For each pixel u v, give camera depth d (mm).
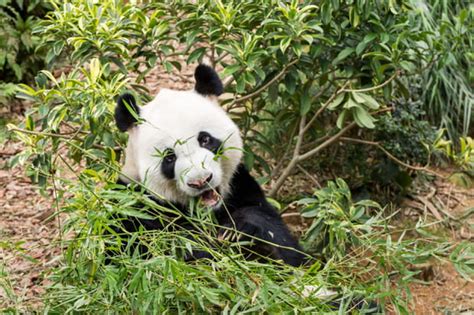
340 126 9719
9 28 15242
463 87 13172
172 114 7941
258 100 11156
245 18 9508
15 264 10086
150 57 9969
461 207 11898
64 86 9242
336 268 7309
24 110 14836
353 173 12031
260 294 6508
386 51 9719
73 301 6996
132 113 7777
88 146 9281
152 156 7906
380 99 11102
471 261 7086
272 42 9531
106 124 9344
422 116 13188
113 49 9664
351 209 8609
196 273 6617
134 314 6844
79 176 7504
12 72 15609
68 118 9438
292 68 9719
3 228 11242
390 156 10672
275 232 8523
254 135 12008
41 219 11508
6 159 13367
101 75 9539
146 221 8078
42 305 7977
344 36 9883
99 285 6984
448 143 10219
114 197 6980
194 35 9594
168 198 8203
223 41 9594
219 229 8273
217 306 6914
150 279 6691
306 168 12156
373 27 9719
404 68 9594
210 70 8609
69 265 7176
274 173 10938
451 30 10312
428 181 12383
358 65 10031
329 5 9422
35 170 8711
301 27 9094
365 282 7297
